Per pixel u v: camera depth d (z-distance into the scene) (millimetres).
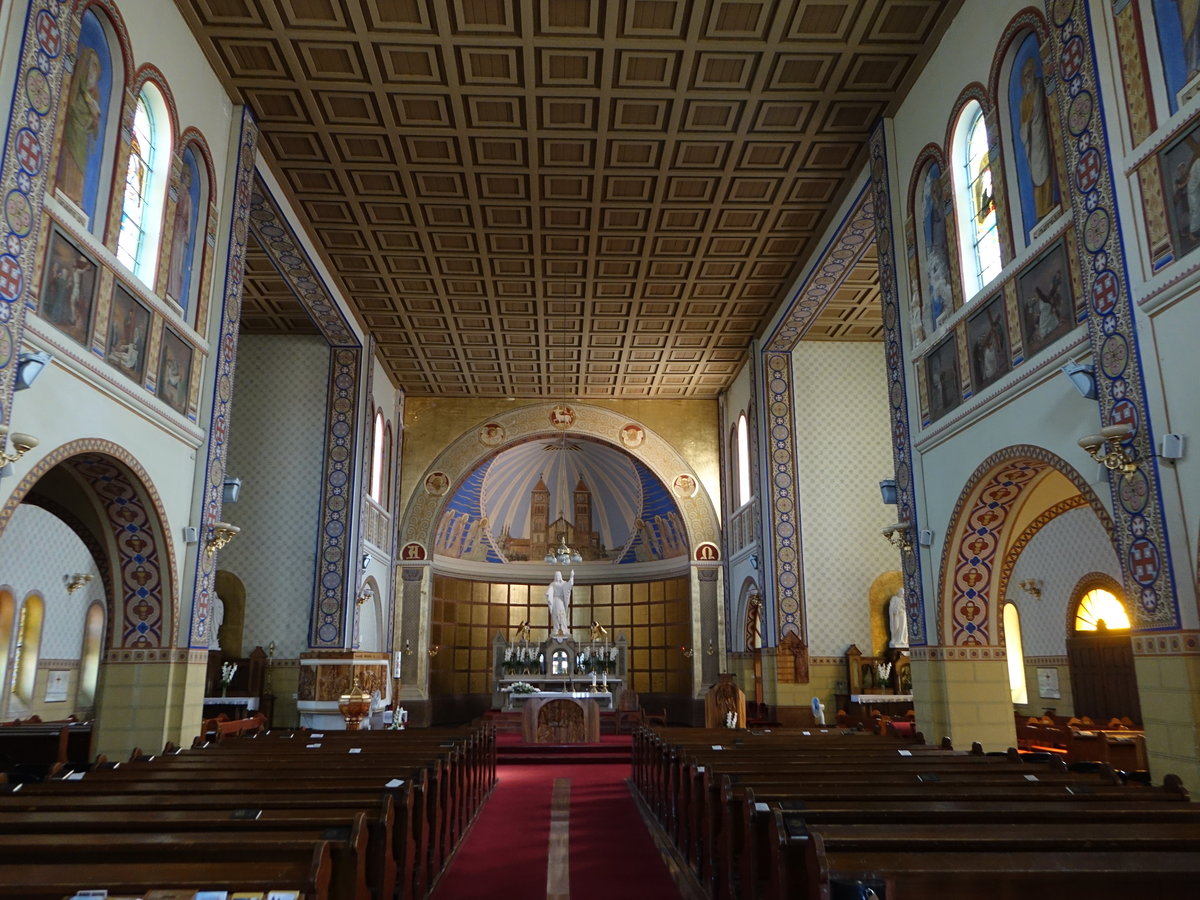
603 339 21312
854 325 19984
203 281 11148
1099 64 7836
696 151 13766
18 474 7215
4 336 6844
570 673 25156
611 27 11109
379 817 5883
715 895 7191
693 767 8359
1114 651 16422
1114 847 4848
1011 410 9375
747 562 22344
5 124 6922
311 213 15453
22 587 17688
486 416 25547
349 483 19328
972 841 4797
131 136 9148
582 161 14016
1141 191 7332
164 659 10016
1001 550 10820
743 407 23031
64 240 7855
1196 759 6609
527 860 9102
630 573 28469
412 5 10711
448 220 15742
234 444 19688
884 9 10812
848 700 18656
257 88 12086
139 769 8242
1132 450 7289
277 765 8484
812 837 4457
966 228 10742
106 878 4219
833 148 13695
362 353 20109
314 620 18531
